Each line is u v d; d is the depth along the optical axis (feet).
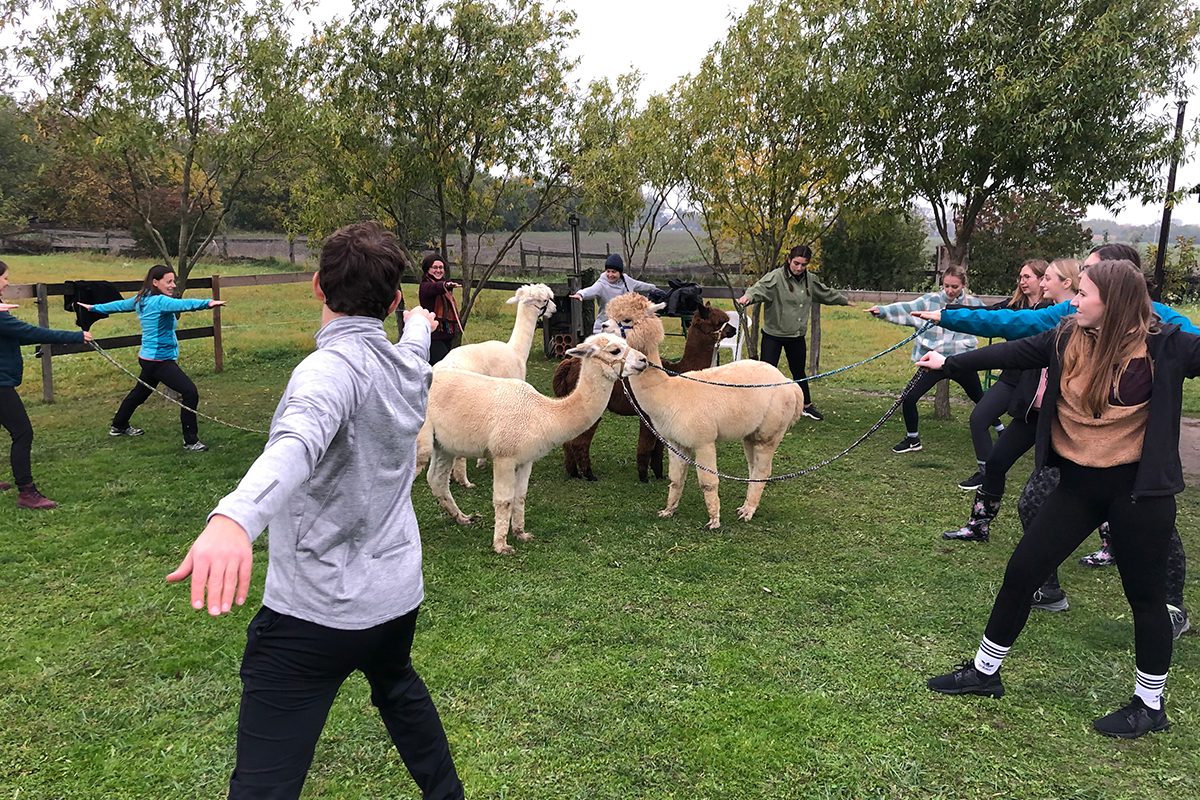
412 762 7.48
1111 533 9.78
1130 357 9.19
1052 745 9.86
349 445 5.96
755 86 29.91
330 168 35.53
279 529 6.10
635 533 17.56
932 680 11.17
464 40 34.04
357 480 6.08
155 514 18.08
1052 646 12.33
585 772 9.27
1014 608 10.44
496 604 13.80
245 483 5.00
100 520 17.63
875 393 35.17
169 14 29.19
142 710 10.42
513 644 12.34
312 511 6.01
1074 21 25.22
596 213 46.21
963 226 29.89
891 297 30.96
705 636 12.69
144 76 28.22
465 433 16.10
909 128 28.22
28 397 30.96
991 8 25.12
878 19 26.96
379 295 6.35
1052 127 24.29
